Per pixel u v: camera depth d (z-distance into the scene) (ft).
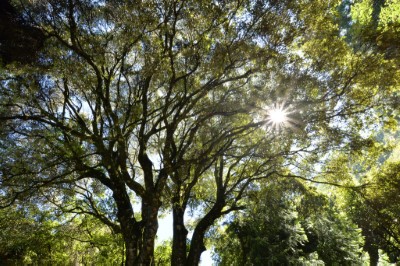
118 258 64.59
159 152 51.60
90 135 39.88
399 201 50.47
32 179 43.11
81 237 62.90
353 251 86.58
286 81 42.37
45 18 37.60
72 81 39.11
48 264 67.72
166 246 80.18
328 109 44.09
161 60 38.86
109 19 38.32
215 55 39.60
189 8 36.94
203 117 47.32
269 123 46.68
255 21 38.91
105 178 48.32
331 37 41.65
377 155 48.80
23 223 55.31
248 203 66.23
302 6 38.52
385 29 40.78
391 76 40.09
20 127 44.09
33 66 36.99
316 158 51.44
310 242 87.61
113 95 50.24
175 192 49.80
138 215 66.23
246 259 78.02
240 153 54.39
